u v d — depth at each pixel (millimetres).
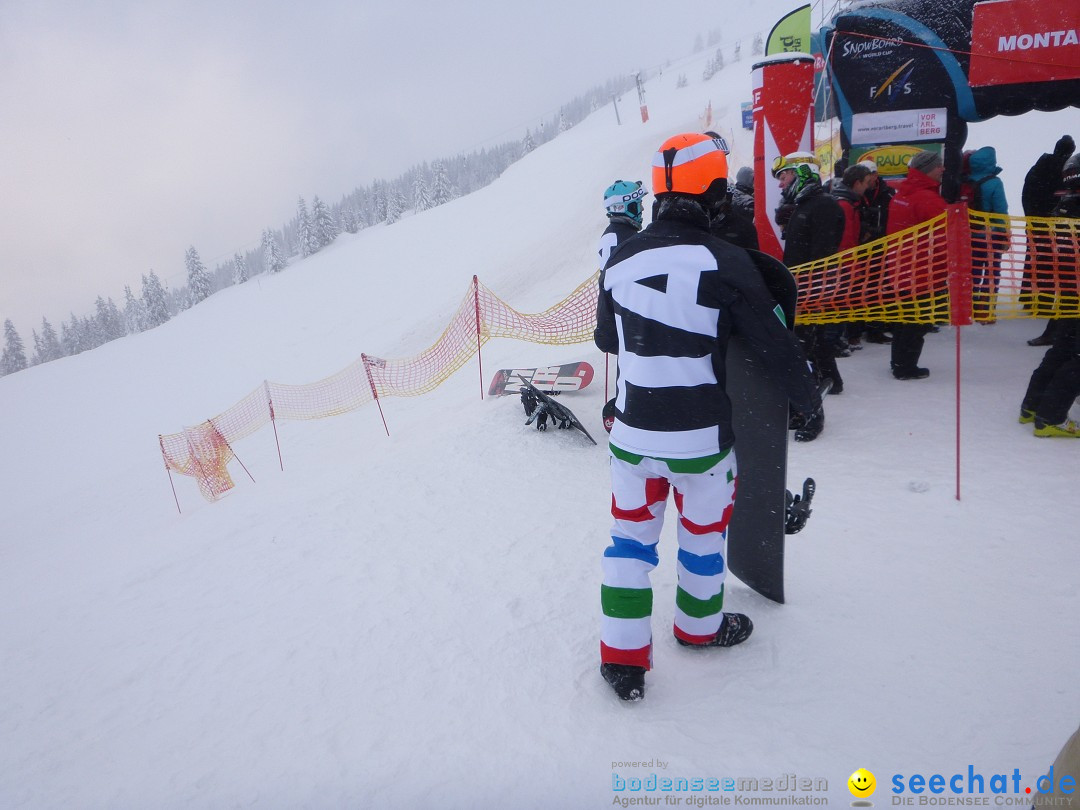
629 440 2098
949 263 3305
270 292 34469
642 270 2027
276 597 3346
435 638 2744
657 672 2352
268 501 6660
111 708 2646
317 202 71438
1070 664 2166
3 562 10828
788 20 7445
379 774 2029
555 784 1900
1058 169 5488
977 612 2477
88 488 15086
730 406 2119
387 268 29609
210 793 2057
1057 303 3705
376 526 4027
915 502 3324
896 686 2156
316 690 2508
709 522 2170
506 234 27531
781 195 5441
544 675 2410
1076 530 2910
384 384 11469
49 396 27641
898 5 5844
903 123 6117
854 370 5203
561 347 10633
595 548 3357
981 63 5656
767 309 1956
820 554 2980
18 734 2584
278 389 17328
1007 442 3783
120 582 4027
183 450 14625
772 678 2254
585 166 33000
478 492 4316
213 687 2654
